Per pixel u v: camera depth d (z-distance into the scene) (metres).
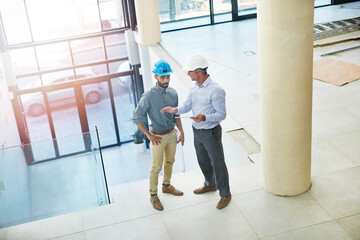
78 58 12.20
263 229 3.75
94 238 3.80
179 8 12.38
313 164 4.77
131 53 12.12
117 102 12.90
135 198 4.38
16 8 11.18
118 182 10.89
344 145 5.17
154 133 4.07
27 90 11.75
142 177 11.03
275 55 3.62
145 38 10.95
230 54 9.73
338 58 8.51
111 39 12.27
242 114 6.56
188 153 8.88
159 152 4.08
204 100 3.77
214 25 12.73
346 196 4.09
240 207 4.06
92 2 11.77
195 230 3.81
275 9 3.47
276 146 3.96
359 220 3.75
